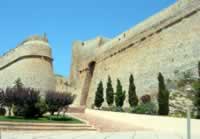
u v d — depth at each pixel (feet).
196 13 82.69
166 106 66.74
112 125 59.36
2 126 46.60
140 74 102.94
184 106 67.77
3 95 63.62
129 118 67.56
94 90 140.26
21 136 39.17
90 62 152.25
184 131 50.39
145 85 97.76
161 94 68.13
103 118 74.79
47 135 41.57
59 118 64.75
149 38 103.71
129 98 90.38
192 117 56.18
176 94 73.56
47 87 131.85
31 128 48.29
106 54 136.26
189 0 86.84
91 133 46.88
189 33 83.35
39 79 130.21
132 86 91.15
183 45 84.43
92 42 163.43
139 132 49.78
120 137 40.55
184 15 87.76
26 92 63.41
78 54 176.04
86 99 148.46
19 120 53.83
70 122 58.39
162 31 97.09
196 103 56.59
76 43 179.93
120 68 119.65
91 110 92.07
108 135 43.34
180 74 80.79
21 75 130.52
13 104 64.49
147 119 60.64
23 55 135.44
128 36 119.34
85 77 154.71
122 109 86.74
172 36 91.04
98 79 138.72
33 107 62.69
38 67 132.57
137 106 78.13
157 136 42.91
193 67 77.20
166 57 90.79
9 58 147.33
